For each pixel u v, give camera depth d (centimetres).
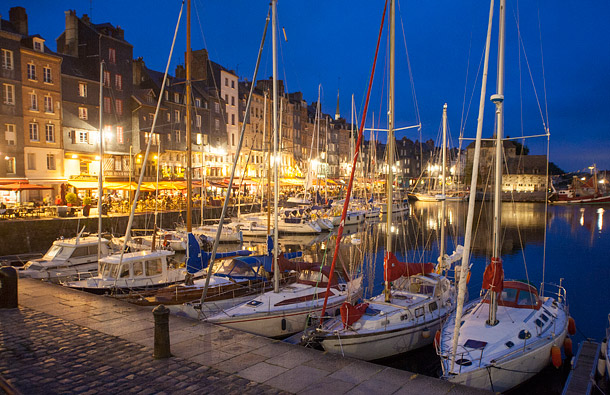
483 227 4753
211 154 5969
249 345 866
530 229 4566
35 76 3741
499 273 1102
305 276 1552
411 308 1235
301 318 1334
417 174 13125
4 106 3516
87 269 1958
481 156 9488
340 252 3222
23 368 741
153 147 5003
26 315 1059
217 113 6319
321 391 670
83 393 649
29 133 3694
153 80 5475
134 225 3447
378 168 10812
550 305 1290
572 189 9731
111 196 4288
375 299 1305
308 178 5053
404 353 1199
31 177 3700
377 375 731
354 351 1114
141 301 1367
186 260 1711
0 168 3475
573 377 985
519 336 1057
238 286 1518
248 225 3759
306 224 4078
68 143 4081
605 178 11131
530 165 9550
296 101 8769
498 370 941
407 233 4247
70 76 4212
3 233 2659
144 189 4191
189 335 924
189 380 702
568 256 3045
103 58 4550
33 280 1454
